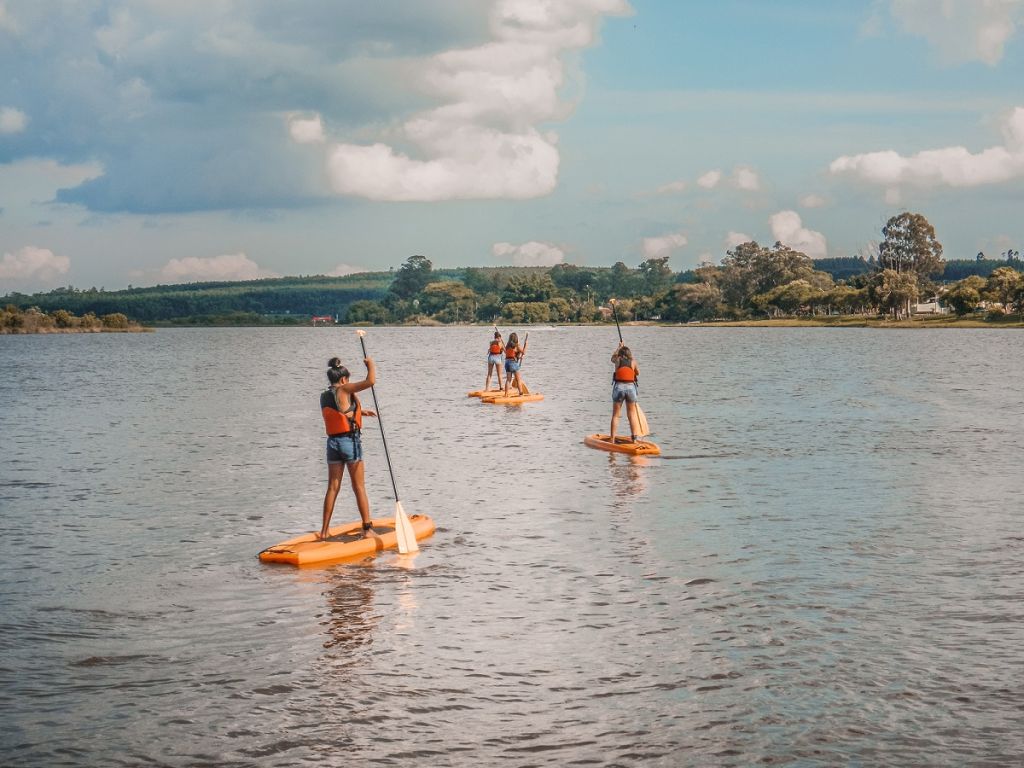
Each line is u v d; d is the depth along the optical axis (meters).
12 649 9.36
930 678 8.46
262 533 14.22
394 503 16.30
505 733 7.57
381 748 7.35
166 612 10.47
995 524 14.23
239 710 8.00
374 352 103.44
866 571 11.70
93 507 16.16
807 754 7.18
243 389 46.28
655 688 8.33
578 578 11.53
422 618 10.17
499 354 37.75
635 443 22.03
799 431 25.72
